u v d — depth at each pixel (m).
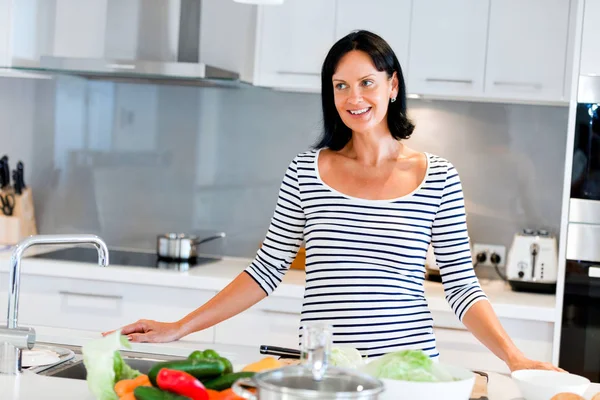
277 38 3.69
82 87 4.18
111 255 3.95
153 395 1.46
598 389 1.91
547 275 3.56
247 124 4.07
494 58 3.53
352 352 1.70
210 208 4.12
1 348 1.89
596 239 3.29
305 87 3.69
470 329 2.09
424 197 2.18
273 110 4.05
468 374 1.60
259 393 1.35
